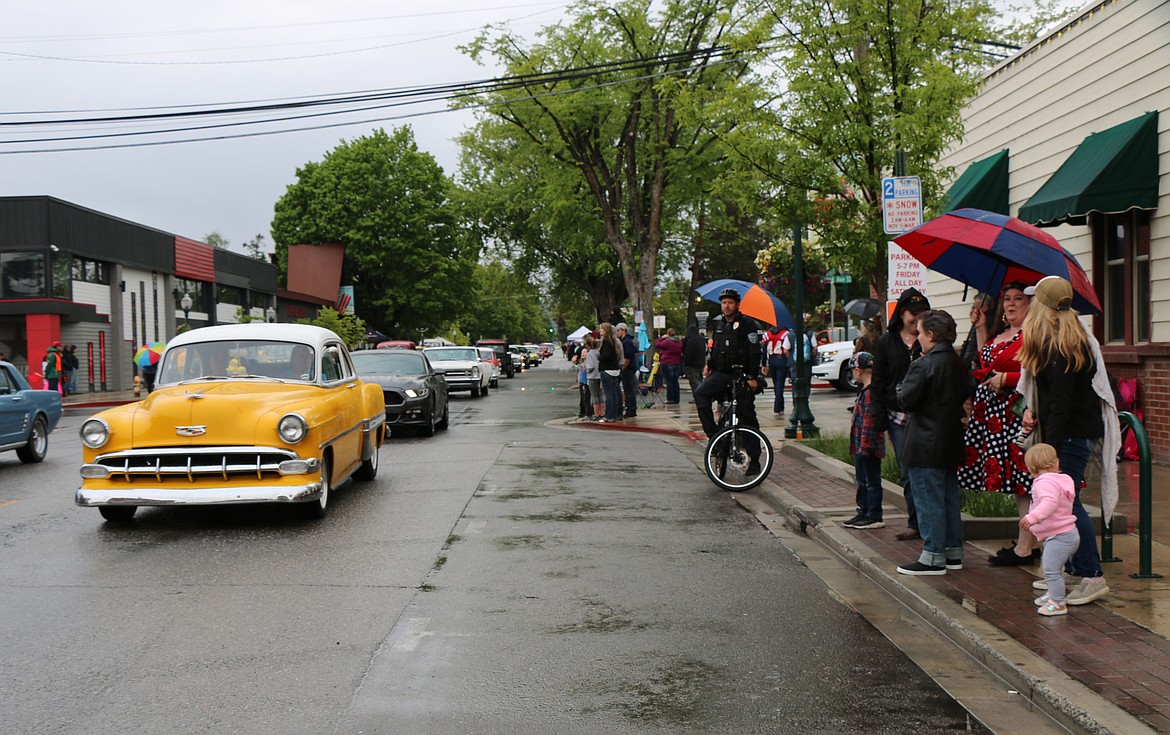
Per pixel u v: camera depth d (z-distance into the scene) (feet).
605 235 152.66
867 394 28.71
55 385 110.32
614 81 112.16
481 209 184.03
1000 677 16.63
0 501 36.58
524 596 22.29
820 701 15.72
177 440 30.07
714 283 48.32
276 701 15.65
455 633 19.40
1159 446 39.50
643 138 124.26
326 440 32.22
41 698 15.78
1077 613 19.27
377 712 15.19
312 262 206.39
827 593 22.63
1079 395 20.30
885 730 14.53
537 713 15.19
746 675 16.97
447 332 247.70
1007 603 20.10
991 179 50.11
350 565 25.35
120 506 30.96
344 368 38.96
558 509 33.94
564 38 111.86
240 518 32.19
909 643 18.80
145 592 22.61
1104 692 14.96
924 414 22.41
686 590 22.88
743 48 42.93
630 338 70.95
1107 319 43.65
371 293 215.31
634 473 43.42
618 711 15.28
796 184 41.83
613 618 20.51
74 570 24.86
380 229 206.59
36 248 121.60
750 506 34.73
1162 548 24.49
